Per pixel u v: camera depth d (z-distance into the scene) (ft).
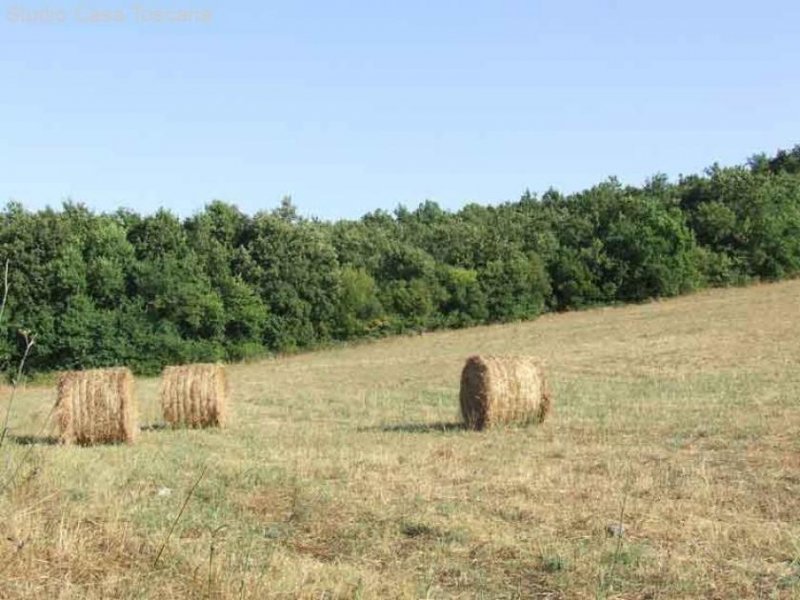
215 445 52.37
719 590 23.52
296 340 163.02
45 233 142.00
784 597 22.90
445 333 173.37
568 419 61.16
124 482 36.17
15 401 84.02
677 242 191.42
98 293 146.00
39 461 33.14
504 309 181.78
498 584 24.12
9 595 19.56
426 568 25.53
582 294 189.88
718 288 197.57
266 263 162.91
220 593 20.66
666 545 27.86
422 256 183.32
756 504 33.50
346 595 21.88
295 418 70.79
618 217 198.49
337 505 33.35
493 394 58.95
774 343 112.78
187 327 151.84
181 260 152.97
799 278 204.13
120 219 159.43
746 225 202.49
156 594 20.38
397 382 101.91
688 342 120.67
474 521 30.63
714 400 67.56
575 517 31.35
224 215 166.61
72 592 19.94
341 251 190.39
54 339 140.36
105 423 53.67
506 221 228.22
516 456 45.52
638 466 41.60
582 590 23.53
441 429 60.39
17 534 22.48
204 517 30.27
